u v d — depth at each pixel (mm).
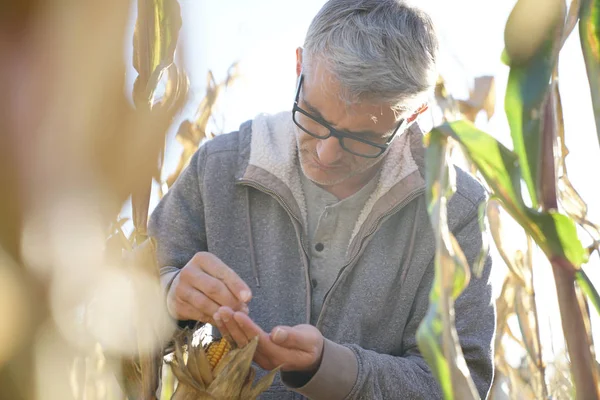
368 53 2018
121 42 466
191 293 1971
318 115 2090
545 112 1181
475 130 1183
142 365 1553
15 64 454
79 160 458
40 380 470
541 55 1176
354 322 2264
